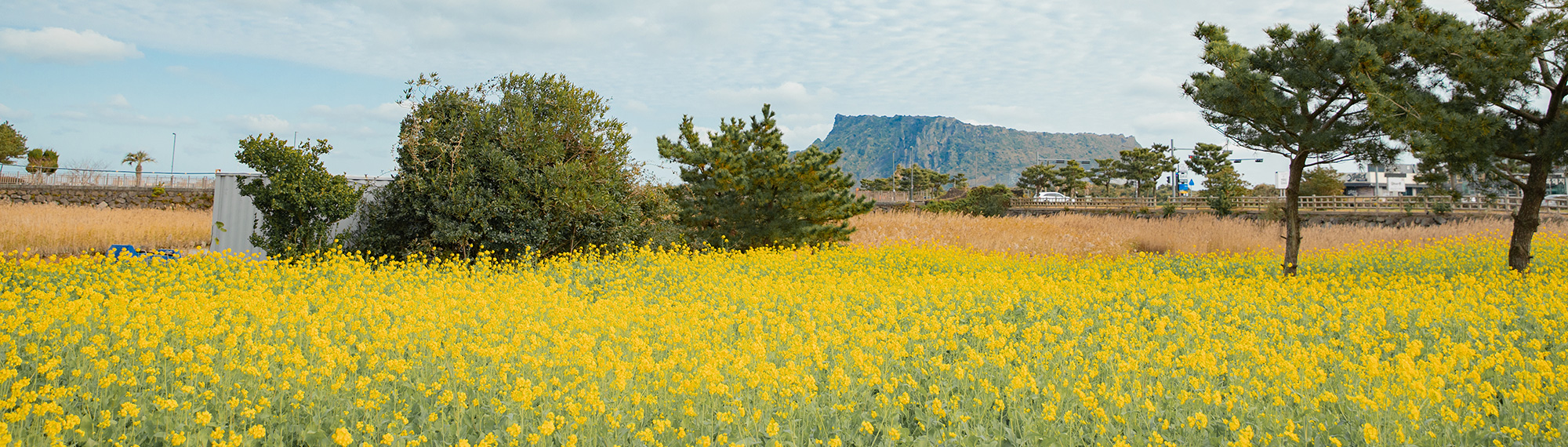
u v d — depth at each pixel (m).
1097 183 78.25
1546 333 7.32
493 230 14.79
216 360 5.32
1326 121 13.25
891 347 5.73
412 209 14.94
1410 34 11.62
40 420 4.04
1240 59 12.77
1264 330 7.32
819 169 19.09
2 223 19.77
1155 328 7.34
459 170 14.99
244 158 13.22
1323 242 23.38
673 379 5.00
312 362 5.31
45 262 10.46
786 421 4.67
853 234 23.31
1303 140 12.69
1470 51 11.45
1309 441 4.49
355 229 15.59
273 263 11.46
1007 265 15.35
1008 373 5.52
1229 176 54.16
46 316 5.51
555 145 15.66
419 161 14.80
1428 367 5.21
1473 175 13.19
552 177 15.20
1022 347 6.29
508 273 13.08
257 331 6.24
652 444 4.30
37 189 32.16
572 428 4.37
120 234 20.70
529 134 15.58
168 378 5.04
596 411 4.39
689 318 6.89
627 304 7.52
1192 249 21.30
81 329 5.91
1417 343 6.14
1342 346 6.70
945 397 5.14
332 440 4.31
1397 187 70.94
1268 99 12.20
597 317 7.00
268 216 13.63
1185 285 10.74
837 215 19.72
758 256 15.38
